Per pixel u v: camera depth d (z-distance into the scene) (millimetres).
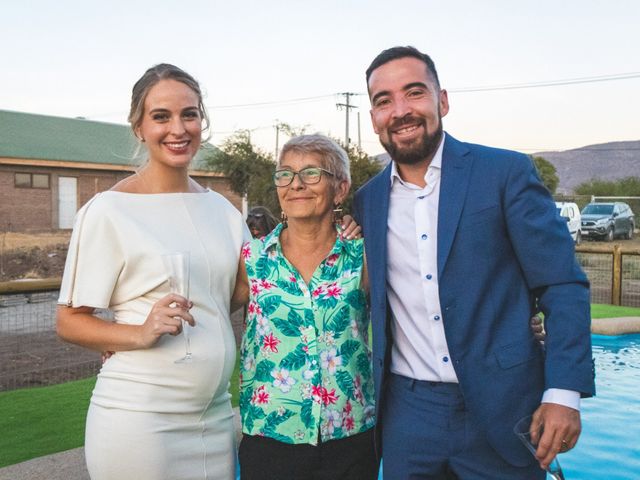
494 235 2275
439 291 2297
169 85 2457
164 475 2367
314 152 2451
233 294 2719
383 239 2424
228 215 2699
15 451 3941
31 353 7688
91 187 26891
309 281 2488
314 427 2385
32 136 28031
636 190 43469
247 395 2518
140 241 2406
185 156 2512
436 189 2383
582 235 24938
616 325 8703
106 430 2350
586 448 5008
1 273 18578
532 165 2318
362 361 2518
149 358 2373
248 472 2473
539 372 2318
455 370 2309
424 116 2330
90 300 2367
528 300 2328
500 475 2375
